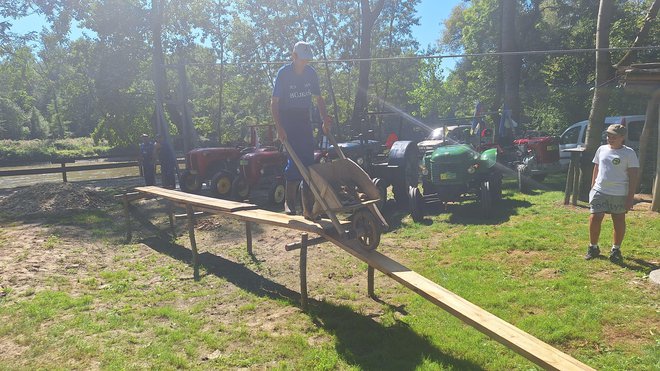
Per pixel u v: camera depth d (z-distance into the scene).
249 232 7.21
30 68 60.97
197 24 29.72
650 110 10.07
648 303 4.50
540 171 12.30
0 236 8.44
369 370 3.61
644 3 24.39
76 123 72.31
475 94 33.50
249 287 5.77
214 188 11.82
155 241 8.30
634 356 3.58
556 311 4.47
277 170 12.35
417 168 11.59
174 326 4.61
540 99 27.94
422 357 3.76
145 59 28.48
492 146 12.74
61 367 3.77
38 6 21.38
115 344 4.19
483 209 8.70
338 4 32.81
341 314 4.75
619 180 5.55
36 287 5.79
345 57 34.62
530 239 6.90
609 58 10.01
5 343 4.25
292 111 4.91
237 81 41.62
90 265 6.85
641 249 6.12
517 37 29.70
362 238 4.79
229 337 4.29
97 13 26.86
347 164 4.86
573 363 2.76
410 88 43.97
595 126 10.25
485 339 4.03
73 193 11.78
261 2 32.81
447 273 5.75
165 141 14.02
